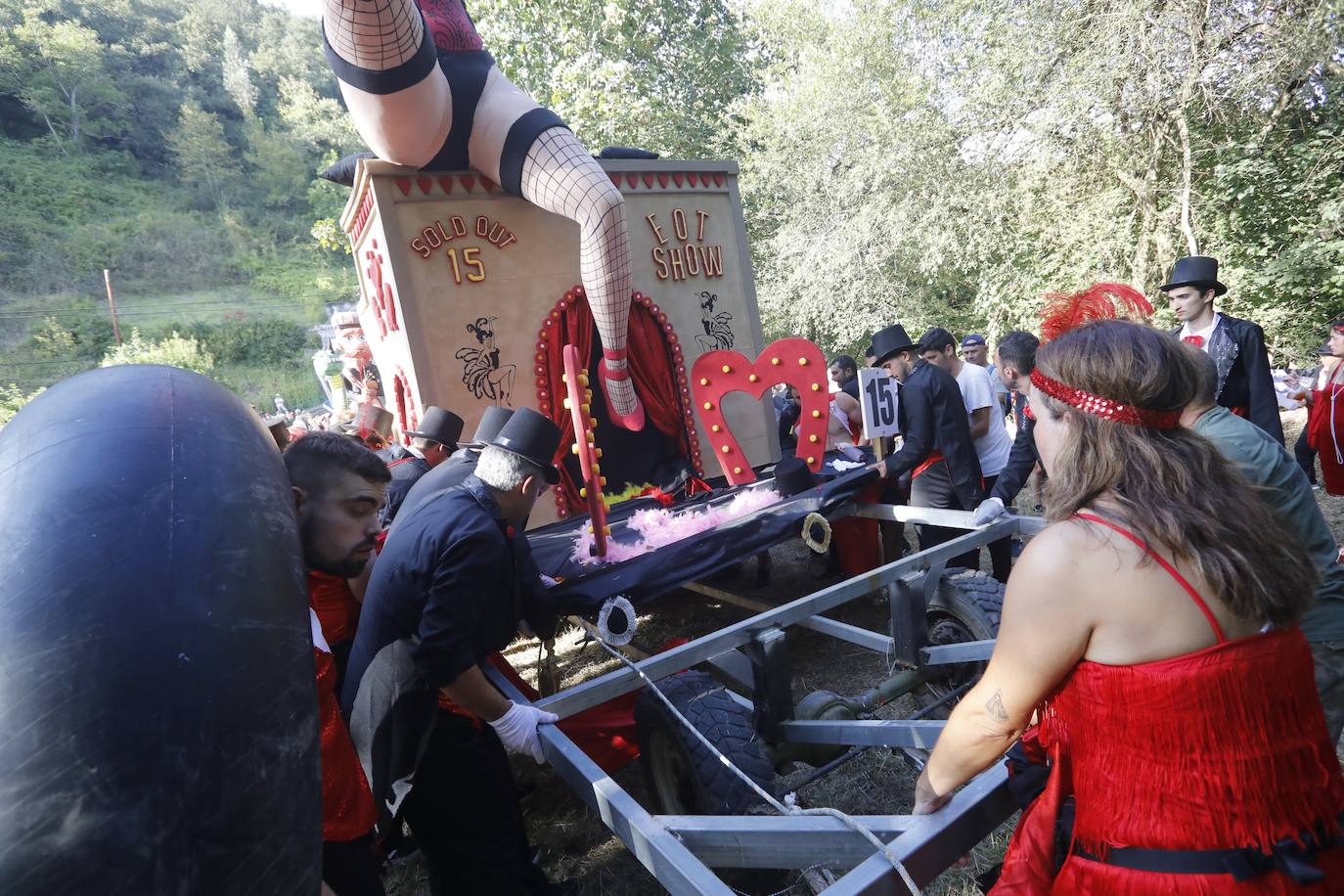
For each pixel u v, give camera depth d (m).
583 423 3.29
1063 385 1.17
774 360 4.46
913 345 4.87
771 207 19.86
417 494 3.03
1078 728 1.12
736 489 4.57
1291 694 1.06
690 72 20.19
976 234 13.23
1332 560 2.00
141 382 1.34
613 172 4.80
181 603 1.03
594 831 3.16
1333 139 10.02
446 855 2.41
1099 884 1.09
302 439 1.97
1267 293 10.48
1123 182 11.21
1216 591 1.02
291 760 1.09
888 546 5.03
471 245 4.34
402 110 3.69
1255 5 9.58
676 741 2.46
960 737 1.23
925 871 1.30
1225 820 1.02
